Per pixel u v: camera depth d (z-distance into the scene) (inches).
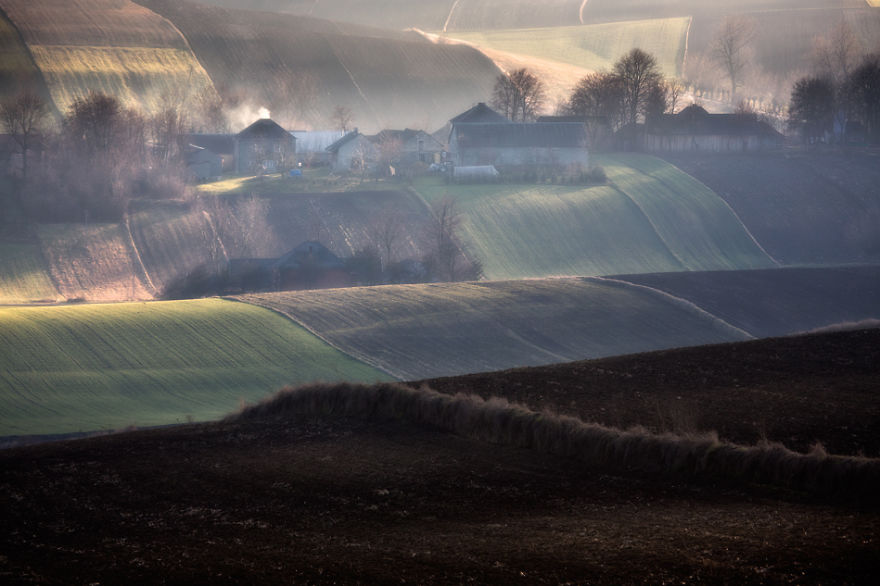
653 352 2532.0
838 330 2910.9
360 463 1700.3
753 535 1259.8
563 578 1157.1
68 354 4306.1
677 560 1187.9
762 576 1125.1
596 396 2036.2
